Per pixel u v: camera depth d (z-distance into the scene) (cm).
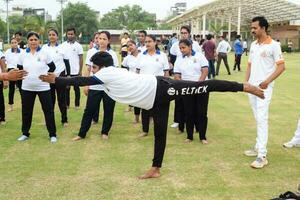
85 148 614
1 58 748
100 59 457
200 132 643
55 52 800
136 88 434
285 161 555
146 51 700
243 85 434
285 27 4794
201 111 632
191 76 645
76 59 883
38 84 629
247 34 5375
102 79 430
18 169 516
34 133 700
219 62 1661
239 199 427
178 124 729
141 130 732
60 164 536
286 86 1360
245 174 502
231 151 600
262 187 461
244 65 2247
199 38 1962
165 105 465
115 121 809
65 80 423
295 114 880
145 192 444
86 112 659
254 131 724
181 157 568
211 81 436
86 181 476
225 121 809
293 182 477
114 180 479
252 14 4609
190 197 431
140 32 852
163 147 481
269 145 634
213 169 519
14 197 430
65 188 455
